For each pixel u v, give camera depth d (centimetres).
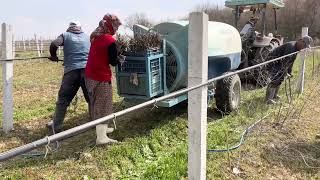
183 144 575
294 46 834
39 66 1725
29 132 643
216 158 531
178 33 638
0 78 1306
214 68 710
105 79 548
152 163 515
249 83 1102
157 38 610
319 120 738
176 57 630
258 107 792
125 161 519
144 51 583
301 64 944
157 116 709
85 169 490
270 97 849
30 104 843
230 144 586
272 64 853
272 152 570
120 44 589
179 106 766
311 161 552
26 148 213
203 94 373
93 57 545
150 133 609
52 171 483
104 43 539
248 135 624
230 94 715
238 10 1122
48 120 710
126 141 582
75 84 612
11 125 645
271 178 495
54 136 227
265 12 1073
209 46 689
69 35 609
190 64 371
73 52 604
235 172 500
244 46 1035
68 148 562
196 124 378
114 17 545
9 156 206
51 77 1312
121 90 617
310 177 509
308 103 868
